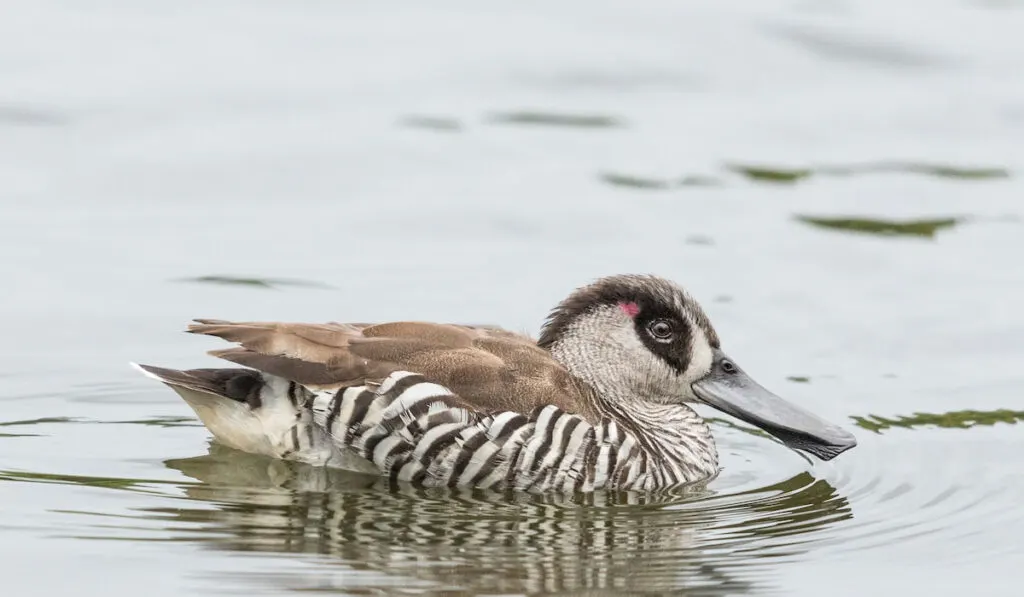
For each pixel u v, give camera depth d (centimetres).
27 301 1808
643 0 2839
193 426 1500
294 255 1969
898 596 1176
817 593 1177
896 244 2058
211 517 1275
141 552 1204
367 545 1229
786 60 2650
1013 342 1769
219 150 2266
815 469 1464
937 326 1812
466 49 2639
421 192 2177
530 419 1331
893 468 1456
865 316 1838
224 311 1797
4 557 1191
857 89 2561
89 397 1569
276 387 1363
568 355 1437
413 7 2823
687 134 2400
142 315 1783
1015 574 1216
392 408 1320
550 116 2442
